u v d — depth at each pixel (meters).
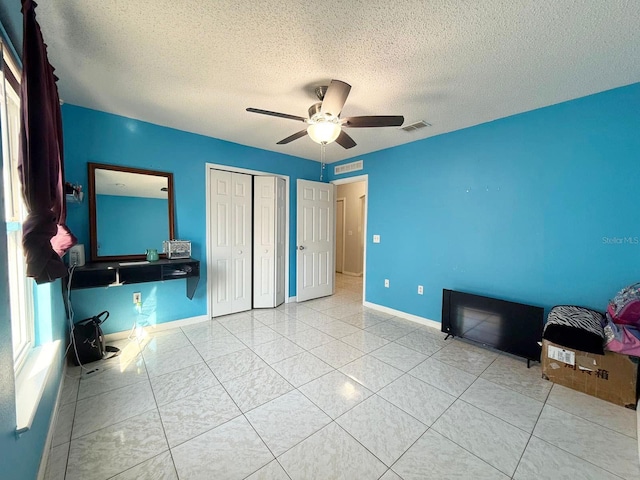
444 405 1.87
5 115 1.29
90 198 2.63
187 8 1.39
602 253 2.21
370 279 4.07
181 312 3.27
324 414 1.77
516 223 2.66
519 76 1.98
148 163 2.96
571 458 1.45
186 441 1.54
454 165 3.09
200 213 3.34
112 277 2.53
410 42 1.63
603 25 1.46
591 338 1.94
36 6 1.24
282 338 2.94
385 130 3.07
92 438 1.55
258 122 2.92
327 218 4.68
